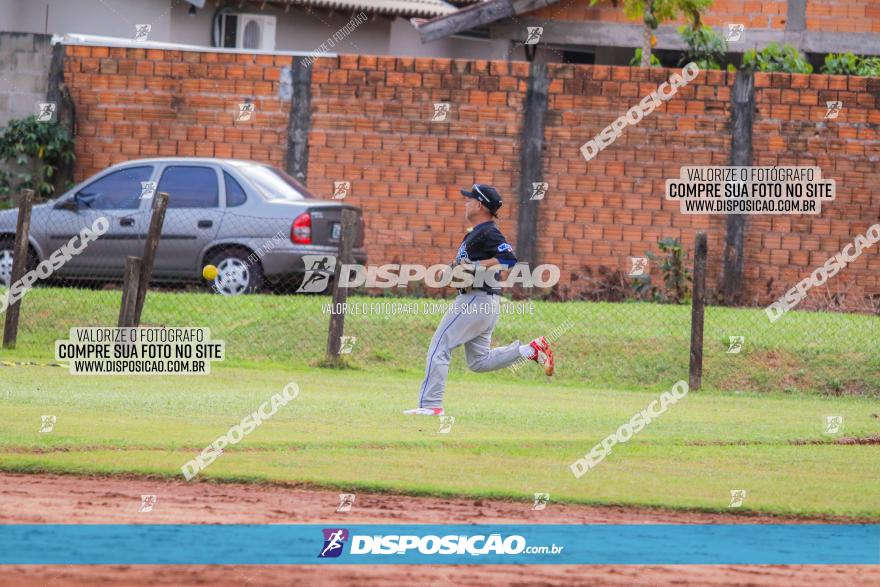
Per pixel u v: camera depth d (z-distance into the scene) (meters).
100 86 79.00
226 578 24.17
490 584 24.30
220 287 66.56
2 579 23.75
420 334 58.91
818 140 75.44
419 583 24.27
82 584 23.58
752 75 75.50
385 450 36.09
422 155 77.00
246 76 78.12
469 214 41.72
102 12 104.62
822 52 95.38
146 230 67.44
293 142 77.81
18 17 104.50
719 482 33.47
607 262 76.19
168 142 78.69
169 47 79.31
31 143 77.69
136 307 55.31
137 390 47.16
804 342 58.19
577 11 96.69
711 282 75.44
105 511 28.73
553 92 76.19
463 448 36.69
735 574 25.30
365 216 77.38
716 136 75.75
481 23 95.81
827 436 40.97
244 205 66.88
